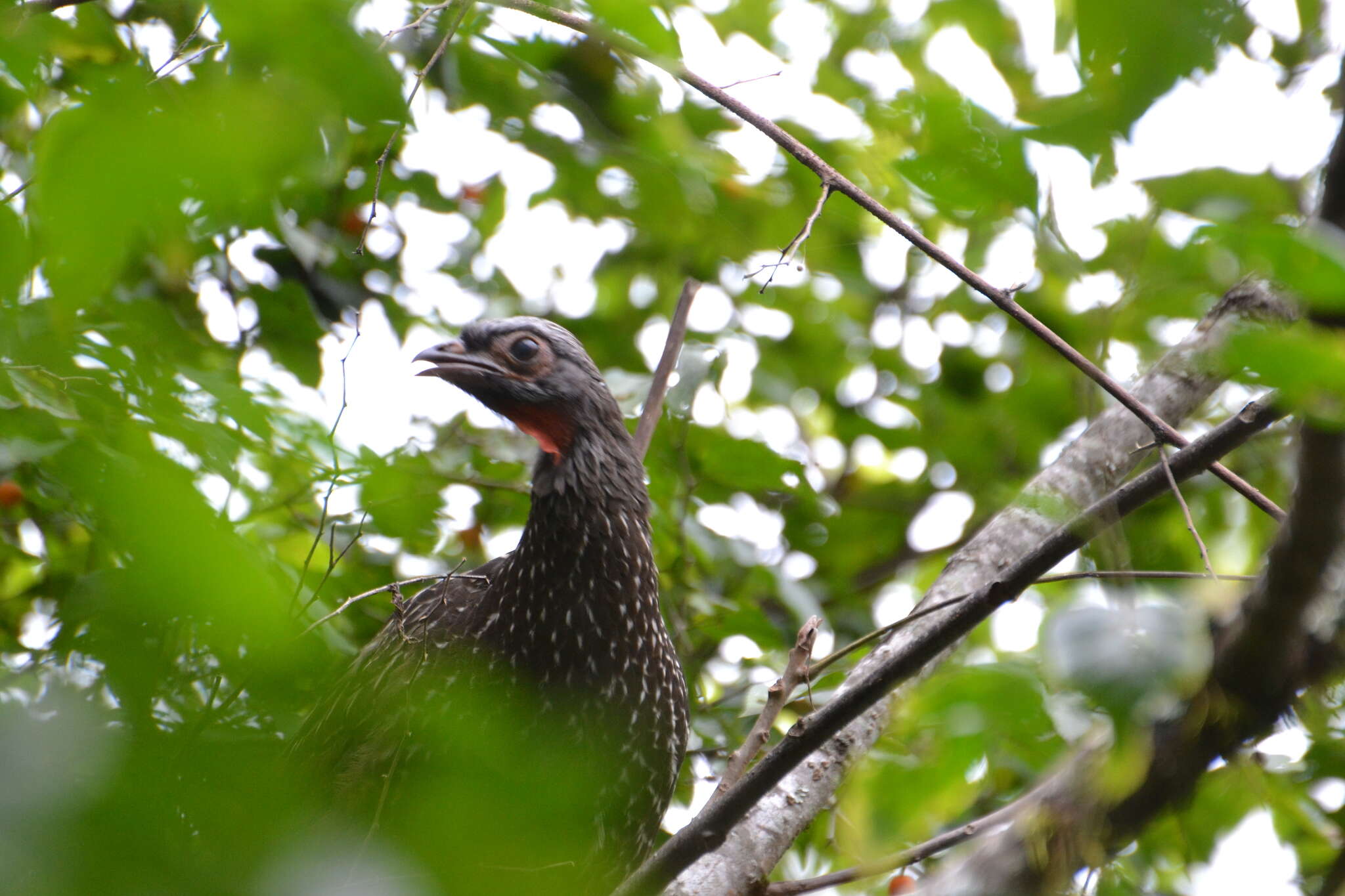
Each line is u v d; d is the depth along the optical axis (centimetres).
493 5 853
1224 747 855
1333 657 854
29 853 344
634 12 684
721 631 888
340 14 515
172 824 378
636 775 877
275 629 459
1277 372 541
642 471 881
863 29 860
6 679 432
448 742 562
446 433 892
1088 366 860
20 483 870
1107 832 859
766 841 871
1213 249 636
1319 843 873
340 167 559
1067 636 658
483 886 461
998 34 692
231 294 878
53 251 462
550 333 881
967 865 861
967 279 861
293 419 858
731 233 886
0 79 564
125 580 435
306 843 415
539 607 877
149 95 470
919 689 857
